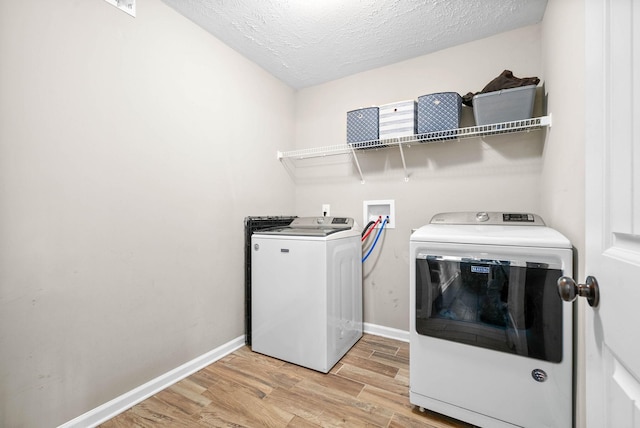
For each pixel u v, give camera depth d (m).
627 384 0.50
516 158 1.83
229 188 1.99
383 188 2.28
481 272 1.23
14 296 1.05
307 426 1.27
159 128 1.55
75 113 1.22
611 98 0.55
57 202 1.16
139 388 1.44
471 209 1.96
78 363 1.22
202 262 1.79
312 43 1.96
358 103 2.38
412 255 1.38
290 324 1.83
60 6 1.17
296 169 2.68
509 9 1.63
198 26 1.77
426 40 1.93
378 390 1.54
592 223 0.62
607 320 0.55
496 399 1.19
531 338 1.12
